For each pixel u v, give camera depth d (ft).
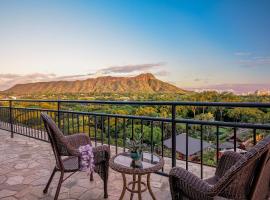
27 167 11.85
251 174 4.34
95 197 8.41
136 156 6.38
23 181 9.96
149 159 7.05
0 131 23.65
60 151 7.72
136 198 8.26
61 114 15.58
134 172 6.14
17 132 20.92
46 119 7.49
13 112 21.17
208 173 10.68
